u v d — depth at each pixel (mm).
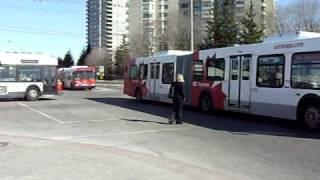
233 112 21859
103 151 11844
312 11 58875
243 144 13055
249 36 63188
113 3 58594
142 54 79938
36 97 32219
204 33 69312
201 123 18297
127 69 32906
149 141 13781
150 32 78188
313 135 14734
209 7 68312
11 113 22828
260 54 18438
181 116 19562
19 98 33312
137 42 81250
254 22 64750
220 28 65500
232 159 10914
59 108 25562
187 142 13508
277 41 17562
